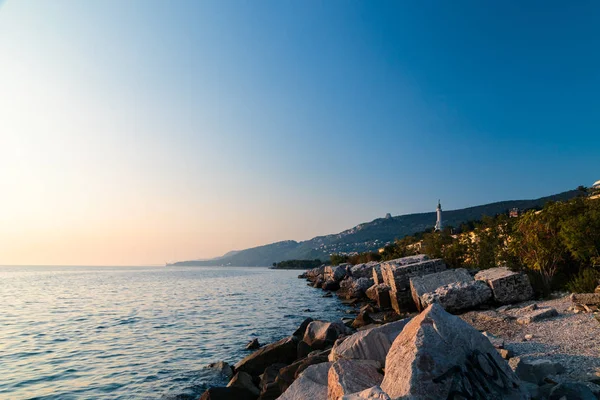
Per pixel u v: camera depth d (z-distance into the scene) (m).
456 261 37.78
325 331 17.28
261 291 62.62
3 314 34.09
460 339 6.69
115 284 82.75
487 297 21.12
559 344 11.48
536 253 22.11
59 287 71.62
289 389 9.38
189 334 24.86
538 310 16.64
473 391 6.00
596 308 15.20
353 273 53.69
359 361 8.98
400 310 27.92
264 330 26.19
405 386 5.93
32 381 15.30
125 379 15.52
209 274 160.25
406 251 52.53
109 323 29.27
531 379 8.08
